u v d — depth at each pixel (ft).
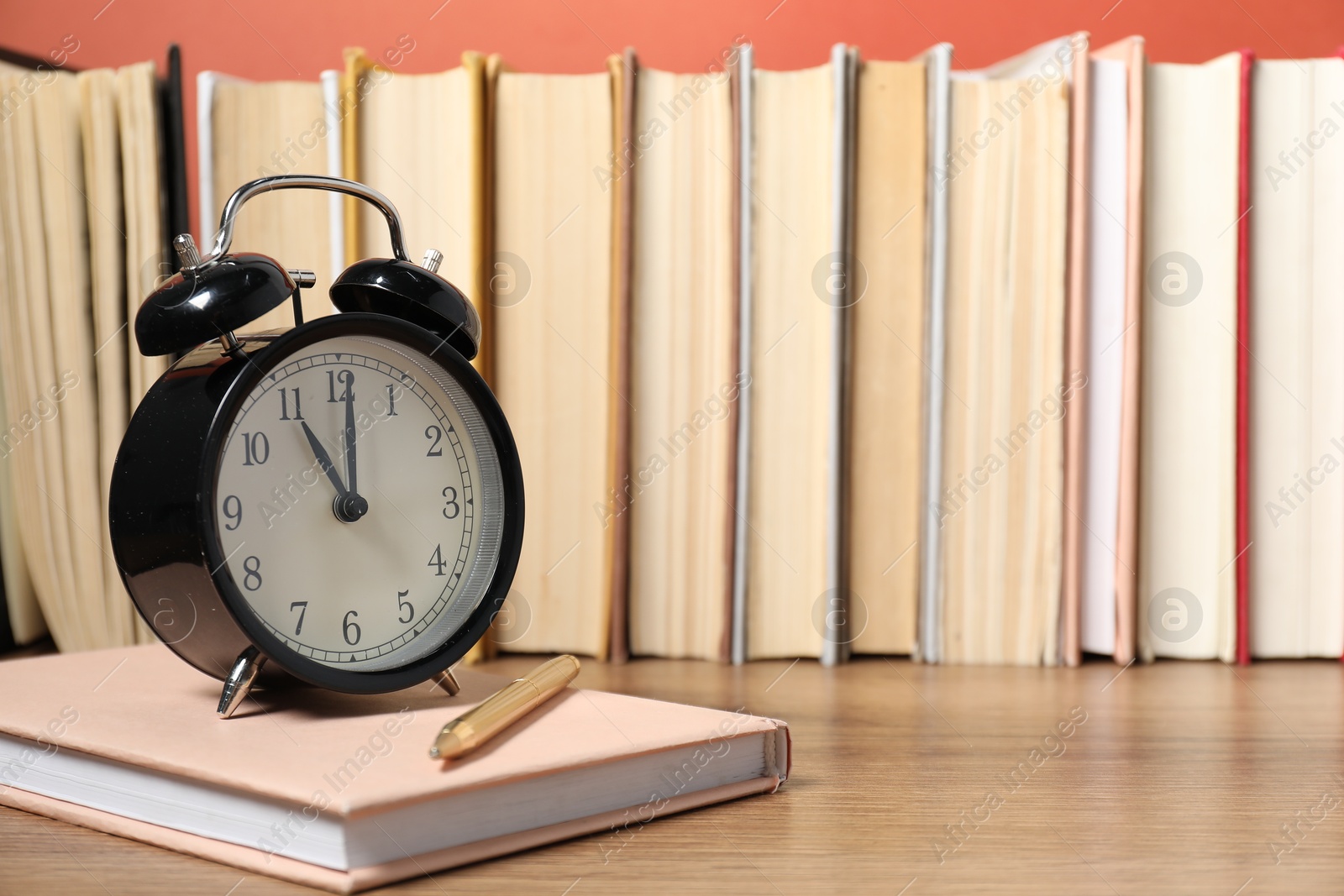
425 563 2.17
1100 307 3.49
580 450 3.51
